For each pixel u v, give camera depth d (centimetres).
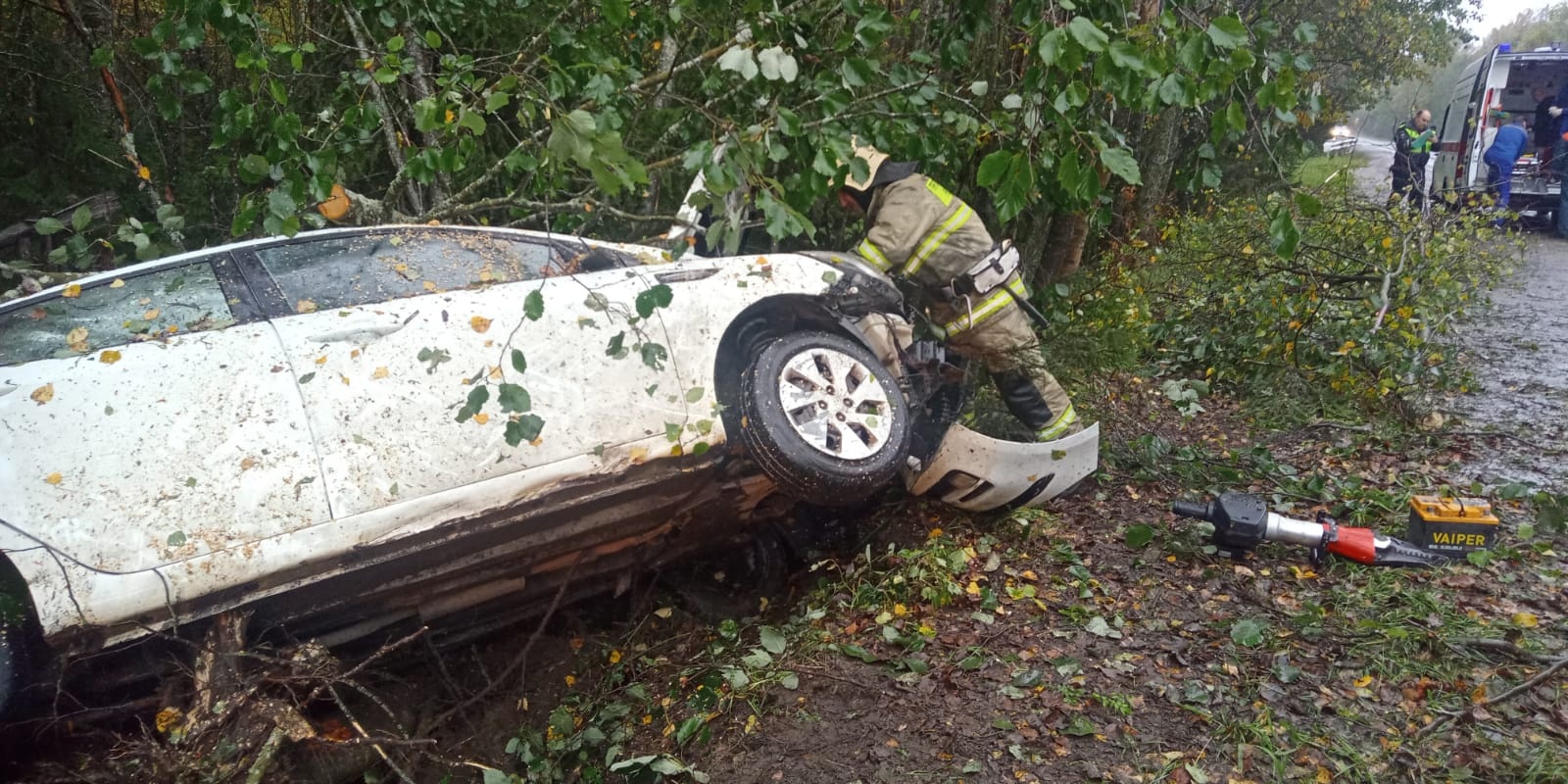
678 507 332
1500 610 300
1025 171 229
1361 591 316
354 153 483
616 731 301
